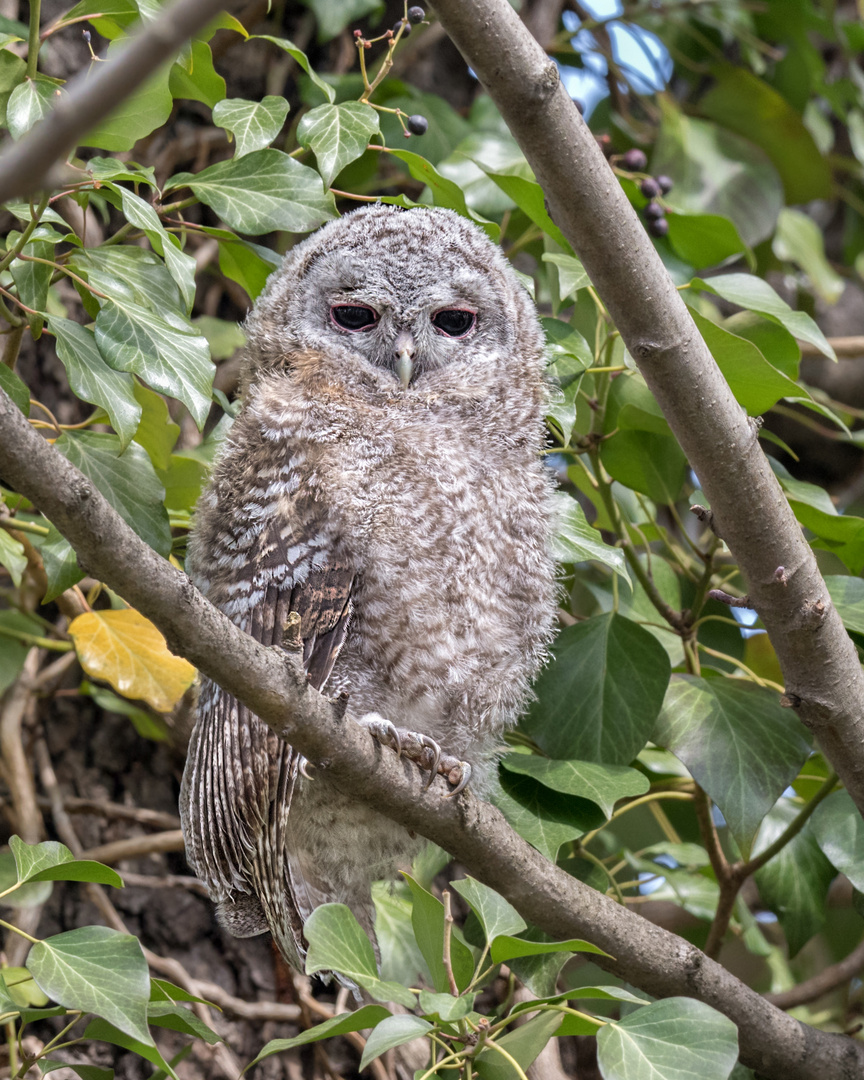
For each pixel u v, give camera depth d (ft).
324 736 15.05
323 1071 23.77
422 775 16.69
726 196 30.35
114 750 25.71
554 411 20.70
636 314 16.03
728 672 24.27
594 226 15.49
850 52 35.42
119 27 17.34
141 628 21.12
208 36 19.47
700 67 32.71
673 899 23.56
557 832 18.54
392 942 22.11
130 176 17.10
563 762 19.21
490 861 17.02
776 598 17.29
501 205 24.79
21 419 11.96
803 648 17.48
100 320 16.01
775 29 33.55
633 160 25.35
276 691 14.39
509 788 19.74
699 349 16.30
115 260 18.01
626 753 19.80
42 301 17.49
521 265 31.04
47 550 18.06
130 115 16.62
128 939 15.44
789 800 23.25
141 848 23.57
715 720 19.81
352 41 29.91
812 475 39.37
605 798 18.13
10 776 23.59
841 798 19.76
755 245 30.66
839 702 17.67
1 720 24.00
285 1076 23.67
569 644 20.88
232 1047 23.63
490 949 15.60
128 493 18.21
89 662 20.44
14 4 25.44
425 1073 14.87
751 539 17.03
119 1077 22.72
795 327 19.60
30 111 15.31
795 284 37.04
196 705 21.01
